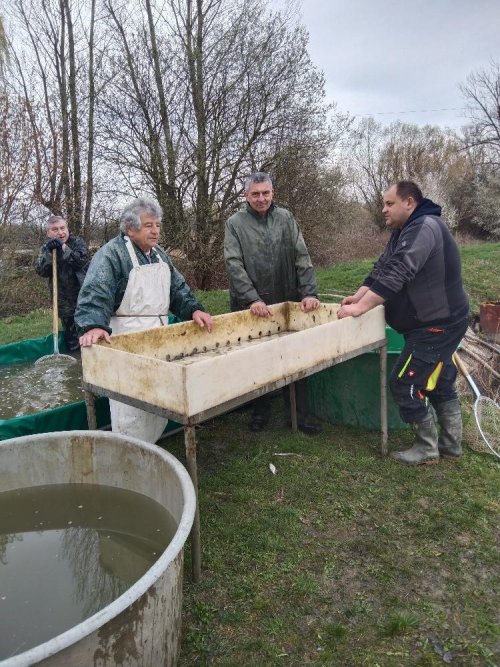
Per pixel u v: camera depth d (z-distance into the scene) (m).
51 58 11.14
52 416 3.21
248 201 3.69
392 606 2.20
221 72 10.02
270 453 3.54
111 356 2.45
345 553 2.54
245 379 2.37
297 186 11.37
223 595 2.26
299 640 2.03
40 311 8.99
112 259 2.95
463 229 23.91
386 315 3.32
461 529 2.71
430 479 3.20
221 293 9.57
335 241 14.12
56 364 4.91
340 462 3.40
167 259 3.35
